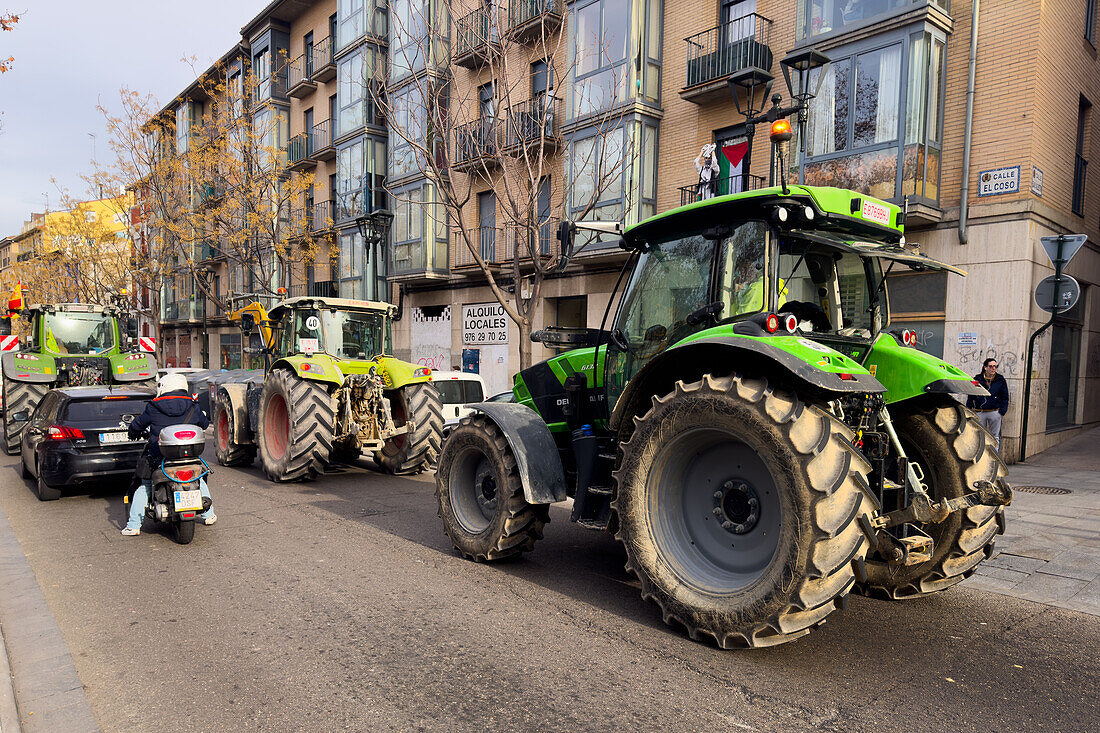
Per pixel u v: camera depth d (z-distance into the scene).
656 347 4.59
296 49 28.75
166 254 26.80
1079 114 12.20
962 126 10.66
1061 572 5.13
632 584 4.89
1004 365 10.19
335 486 8.99
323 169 27.06
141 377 13.69
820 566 3.19
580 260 15.97
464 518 5.58
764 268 3.96
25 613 4.32
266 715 3.03
